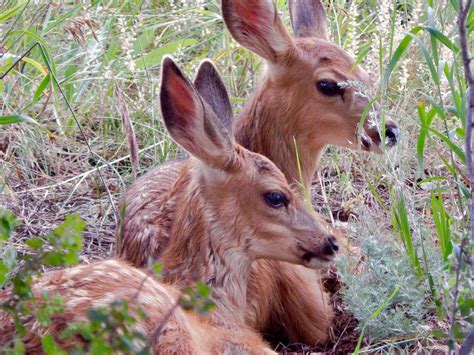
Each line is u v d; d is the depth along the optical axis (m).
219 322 10.12
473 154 11.29
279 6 16.09
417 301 10.63
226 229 10.53
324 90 12.48
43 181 13.81
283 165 12.78
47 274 8.77
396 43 14.73
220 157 10.45
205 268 10.52
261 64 15.24
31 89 14.52
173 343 8.55
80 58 15.30
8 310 7.02
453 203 12.02
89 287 8.52
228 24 12.70
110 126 14.60
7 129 13.93
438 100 14.05
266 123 12.77
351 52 14.50
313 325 11.56
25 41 15.05
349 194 13.59
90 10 15.55
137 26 15.14
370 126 12.23
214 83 10.88
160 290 8.86
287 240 10.61
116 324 6.63
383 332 10.61
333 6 15.70
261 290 11.23
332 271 12.41
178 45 15.34
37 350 7.79
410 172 13.90
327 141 12.75
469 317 8.71
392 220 11.48
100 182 13.81
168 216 11.21
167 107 10.38
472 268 9.00
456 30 14.23
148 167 14.41
